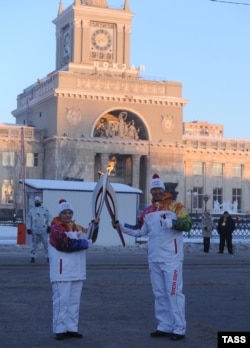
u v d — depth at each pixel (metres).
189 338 10.67
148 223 11.00
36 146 99.75
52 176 96.06
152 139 101.44
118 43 105.81
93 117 98.25
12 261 26.20
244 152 109.62
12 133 98.25
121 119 101.00
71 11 104.88
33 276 20.34
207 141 107.81
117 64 103.06
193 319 12.62
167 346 10.02
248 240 47.97
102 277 20.42
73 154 95.94
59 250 10.54
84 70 102.06
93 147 97.62
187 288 17.81
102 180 10.97
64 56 109.94
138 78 101.88
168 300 10.72
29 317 12.57
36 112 106.19
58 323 10.46
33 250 25.55
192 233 50.88
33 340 10.34
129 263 25.98
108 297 15.66
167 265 10.71
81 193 36.03
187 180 106.38
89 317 12.72
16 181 96.38
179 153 102.69
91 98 98.12
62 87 96.81
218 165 109.25
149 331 11.29
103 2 106.62
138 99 100.00
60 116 96.62
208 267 25.27
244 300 15.45
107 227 37.16
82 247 10.52
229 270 23.97
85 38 104.25
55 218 10.80
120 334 10.98
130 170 103.12
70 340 10.39
